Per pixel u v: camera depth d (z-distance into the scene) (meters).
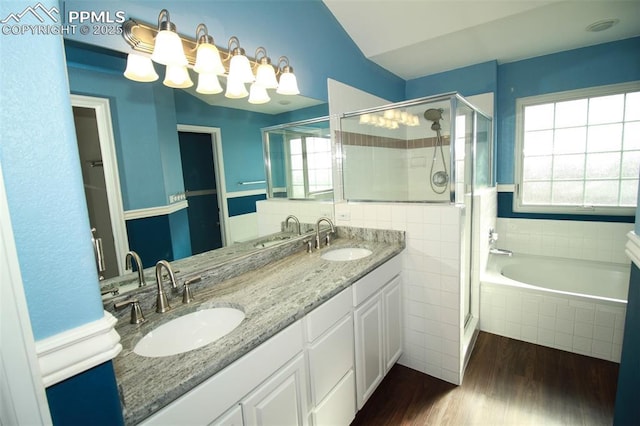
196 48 1.42
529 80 3.10
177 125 1.42
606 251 2.89
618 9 2.11
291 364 1.15
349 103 2.55
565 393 1.81
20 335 0.49
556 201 3.15
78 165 0.57
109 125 1.16
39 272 0.53
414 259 2.04
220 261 1.62
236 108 1.73
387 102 3.16
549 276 2.94
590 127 2.93
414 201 2.12
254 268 1.73
